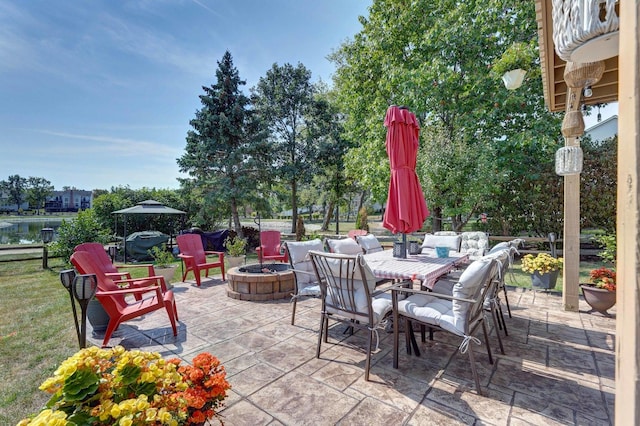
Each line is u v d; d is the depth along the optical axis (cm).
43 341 314
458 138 753
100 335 327
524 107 785
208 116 1162
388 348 292
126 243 883
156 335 324
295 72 1650
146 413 122
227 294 474
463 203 756
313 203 2108
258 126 1259
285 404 208
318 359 271
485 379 237
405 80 812
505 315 382
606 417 192
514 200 845
